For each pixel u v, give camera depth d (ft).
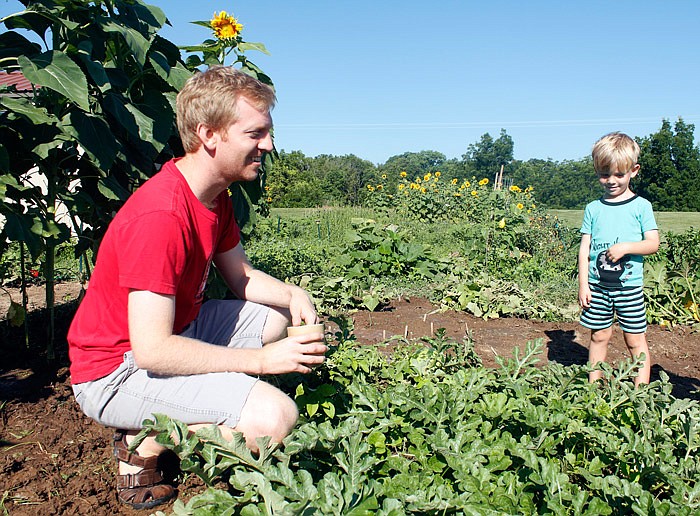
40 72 9.59
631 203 11.95
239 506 6.30
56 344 13.46
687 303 19.99
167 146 13.32
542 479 6.70
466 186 62.28
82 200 11.73
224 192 8.61
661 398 9.27
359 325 18.01
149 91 11.91
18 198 11.37
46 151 10.61
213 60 15.38
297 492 5.87
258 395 6.89
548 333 17.67
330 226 47.88
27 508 7.53
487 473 6.85
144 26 12.00
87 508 7.63
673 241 24.44
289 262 26.20
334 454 6.82
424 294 22.47
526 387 9.25
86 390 7.30
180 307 7.86
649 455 7.63
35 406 10.42
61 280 23.66
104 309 7.19
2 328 14.53
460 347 11.41
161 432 6.23
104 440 9.44
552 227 35.53
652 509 6.36
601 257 12.22
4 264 22.82
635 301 12.05
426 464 7.51
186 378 7.07
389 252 25.23
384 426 8.11
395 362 11.34
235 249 9.13
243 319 8.79
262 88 7.14
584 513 6.26
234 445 6.30
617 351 16.03
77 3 10.91
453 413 8.13
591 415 8.76
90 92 11.70
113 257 6.97
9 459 8.63
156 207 6.79
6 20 10.70
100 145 10.65
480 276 24.34
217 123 6.95
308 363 7.34
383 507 5.78
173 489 7.93
